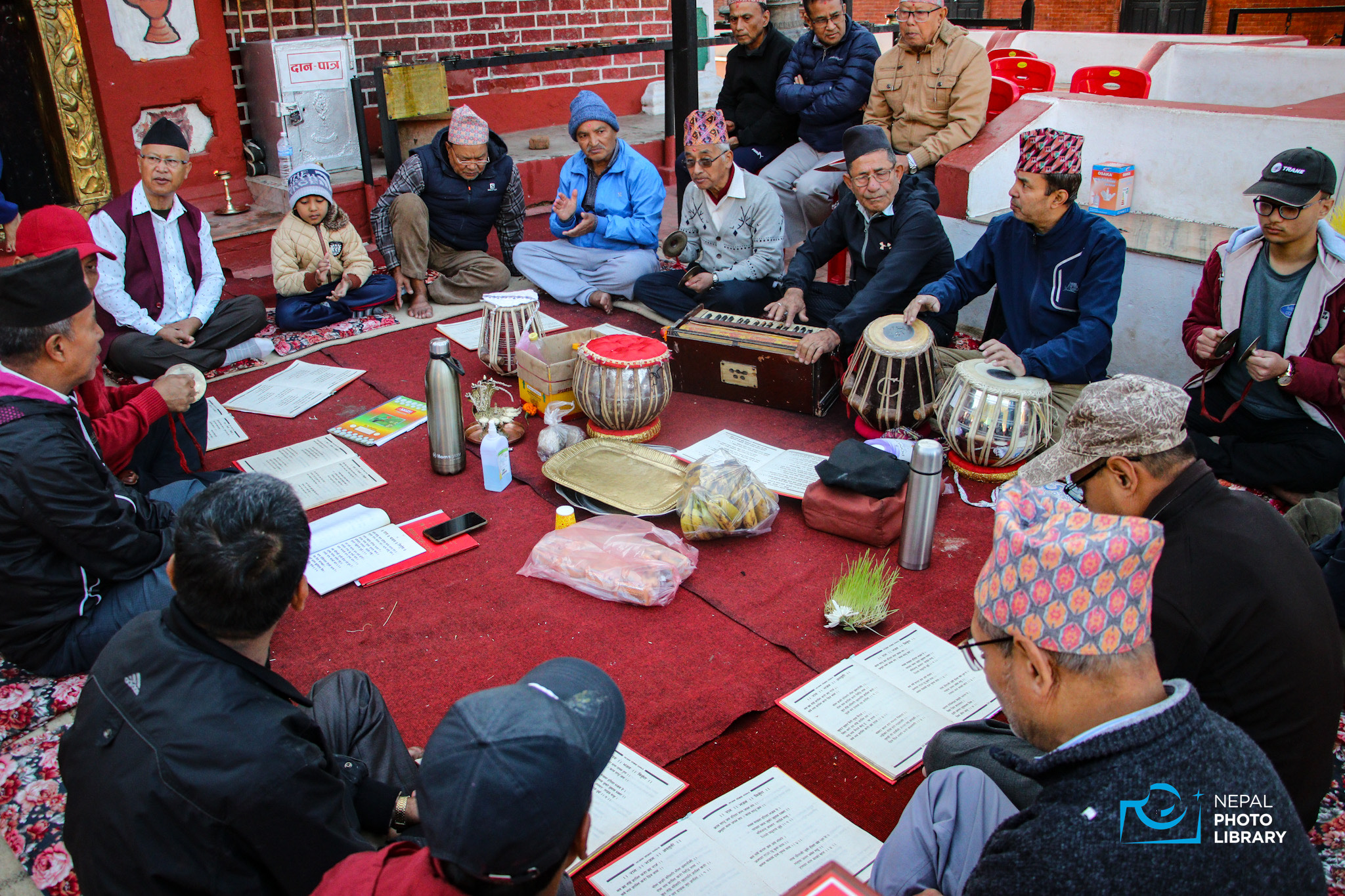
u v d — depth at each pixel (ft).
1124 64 30.25
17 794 8.28
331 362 16.93
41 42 18.38
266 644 6.00
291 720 5.63
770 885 7.04
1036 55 32.60
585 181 19.27
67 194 19.77
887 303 14.67
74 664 9.34
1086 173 19.16
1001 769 6.36
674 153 24.21
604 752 4.53
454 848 4.09
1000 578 4.82
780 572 11.04
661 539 11.23
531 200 23.21
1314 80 23.40
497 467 12.64
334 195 20.66
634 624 10.18
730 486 11.36
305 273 17.33
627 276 19.10
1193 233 16.70
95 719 5.54
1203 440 12.65
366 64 23.49
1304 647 6.05
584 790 4.28
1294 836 4.14
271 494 5.74
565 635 10.03
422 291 18.80
